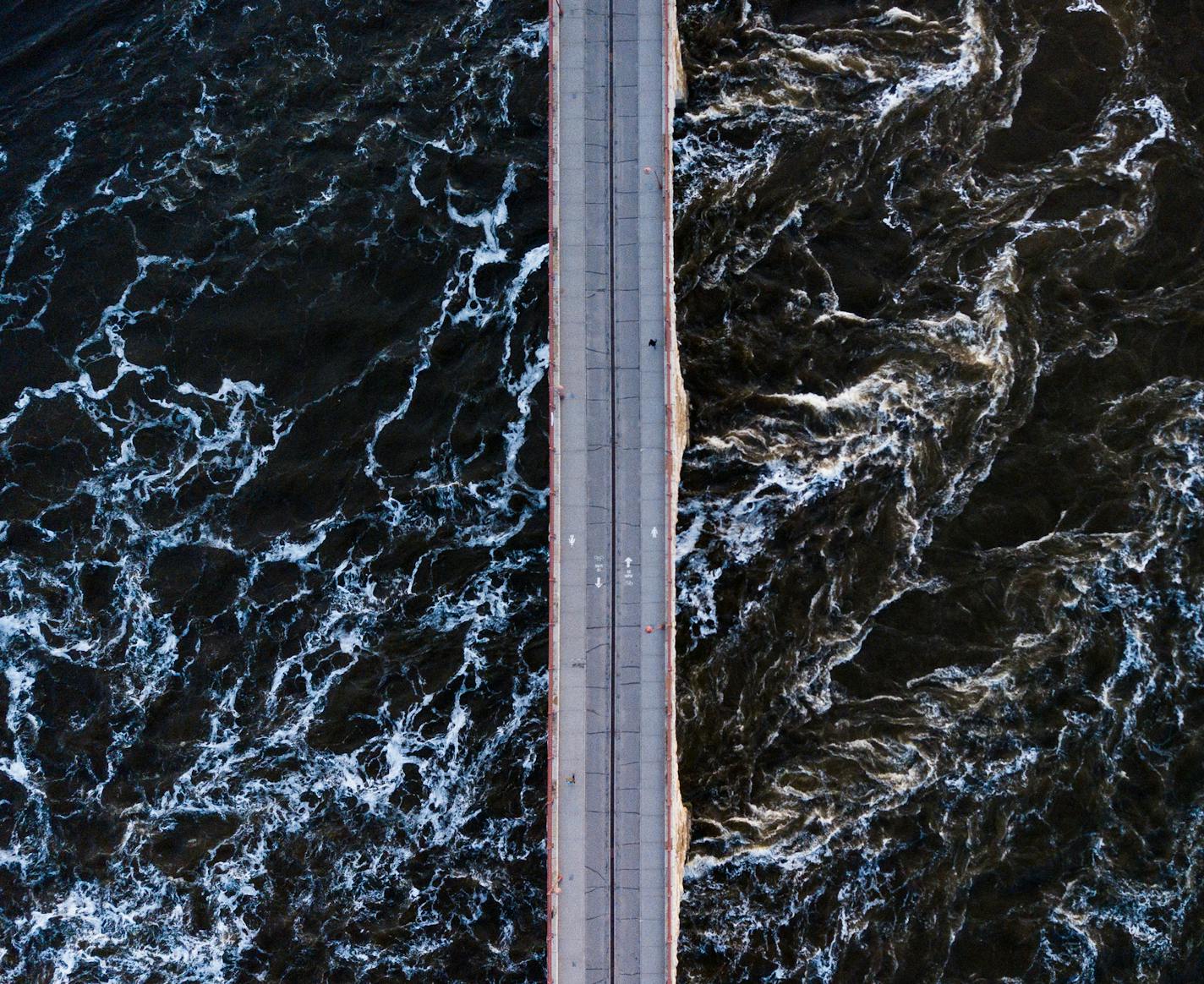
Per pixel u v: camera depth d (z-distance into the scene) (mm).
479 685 54500
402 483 55656
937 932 51156
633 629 52531
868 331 56281
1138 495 54156
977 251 56312
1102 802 51906
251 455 56000
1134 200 56031
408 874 53094
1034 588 53719
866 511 54969
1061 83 57000
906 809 52531
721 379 56656
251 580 55156
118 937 53062
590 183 53406
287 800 53656
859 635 54062
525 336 56719
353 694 54281
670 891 50500
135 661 54781
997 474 54719
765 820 53219
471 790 53750
